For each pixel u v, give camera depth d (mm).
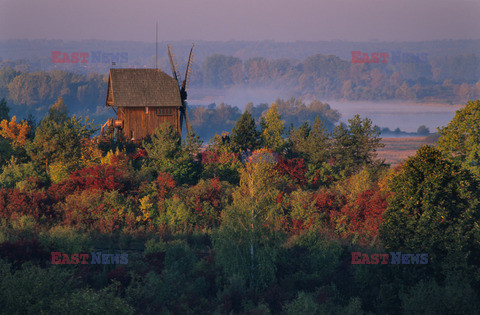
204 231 93812
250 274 71688
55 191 106062
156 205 100250
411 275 62406
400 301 62094
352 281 70375
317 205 100375
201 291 67688
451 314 57406
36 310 56594
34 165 128750
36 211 95750
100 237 89688
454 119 122438
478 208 65812
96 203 97375
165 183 109438
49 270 64500
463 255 61469
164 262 73938
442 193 64375
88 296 57969
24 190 107125
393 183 67438
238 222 73438
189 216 97938
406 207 64875
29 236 85188
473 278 61312
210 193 105312
